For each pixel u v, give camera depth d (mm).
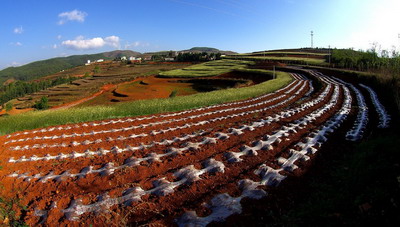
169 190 6176
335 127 11367
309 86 33406
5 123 14742
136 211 5488
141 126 13094
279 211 5086
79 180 7004
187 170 7078
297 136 10188
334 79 38250
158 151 9031
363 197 5055
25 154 9281
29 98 65312
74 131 12523
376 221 4281
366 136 9984
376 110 15086
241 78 54719
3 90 109750
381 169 6129
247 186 6109
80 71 137125
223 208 5281
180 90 51062
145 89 53938
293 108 16766
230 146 9336
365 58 49969
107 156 8844
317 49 119938
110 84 69438
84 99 54656
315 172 6883
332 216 4660
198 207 5414
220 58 112062
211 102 20688
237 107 18828
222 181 6660
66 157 8828
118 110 17125
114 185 6762
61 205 5879
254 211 5195
